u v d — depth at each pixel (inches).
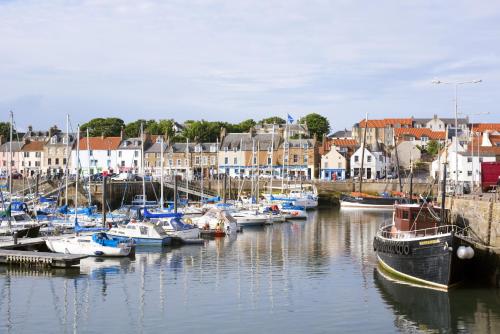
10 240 1977.1
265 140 5295.3
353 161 5182.1
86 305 1350.9
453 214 1898.4
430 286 1429.6
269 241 2319.1
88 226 2377.0
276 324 1208.8
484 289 1428.4
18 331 1173.7
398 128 6870.1
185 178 4628.4
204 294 1446.9
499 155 4281.5
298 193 4072.3
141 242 2146.9
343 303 1353.3
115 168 5231.3
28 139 5605.3
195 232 2299.5
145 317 1261.1
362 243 2261.3
